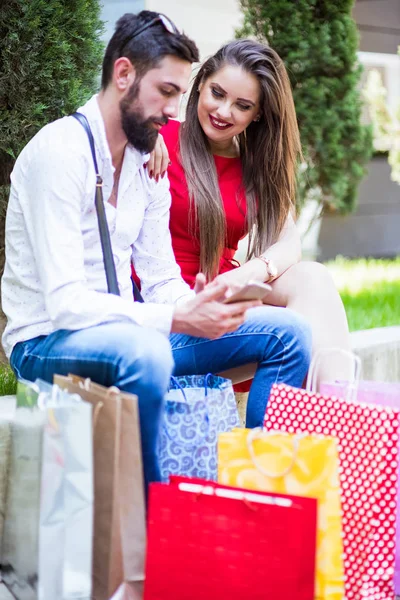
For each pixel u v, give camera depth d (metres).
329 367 4.05
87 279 3.60
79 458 2.82
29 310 3.51
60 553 2.84
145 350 3.18
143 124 3.45
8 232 3.56
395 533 3.46
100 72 5.38
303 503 2.85
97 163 3.49
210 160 4.41
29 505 3.03
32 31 4.90
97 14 5.33
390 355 6.12
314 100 10.20
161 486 3.01
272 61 4.29
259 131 4.44
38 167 3.35
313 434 3.25
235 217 4.47
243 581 2.89
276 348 3.77
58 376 3.22
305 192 10.59
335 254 13.66
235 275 4.21
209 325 3.34
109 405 2.95
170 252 4.08
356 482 3.21
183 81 3.43
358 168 11.08
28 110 5.00
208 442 3.48
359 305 8.26
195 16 10.05
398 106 12.47
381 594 3.24
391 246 14.69
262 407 3.77
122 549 3.02
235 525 2.91
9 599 3.29
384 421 3.17
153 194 3.93
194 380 3.87
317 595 3.01
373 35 13.99
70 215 3.34
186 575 2.97
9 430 3.66
